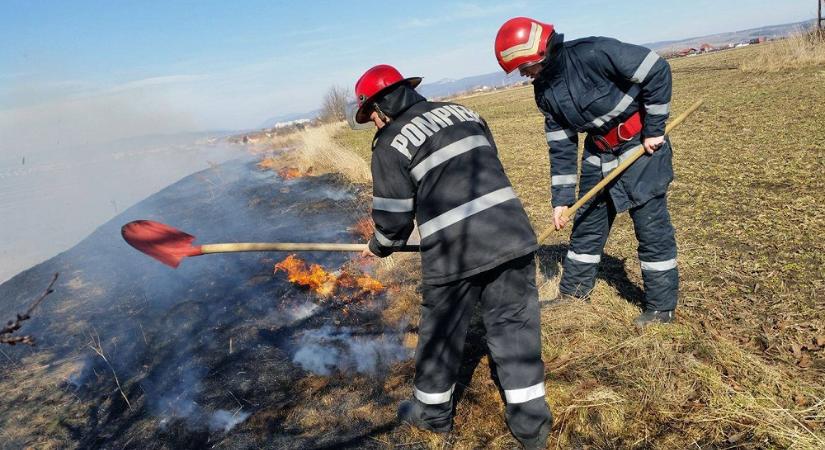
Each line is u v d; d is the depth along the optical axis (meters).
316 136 12.02
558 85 2.96
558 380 2.73
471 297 2.34
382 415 2.74
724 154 7.25
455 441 2.51
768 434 2.22
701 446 2.25
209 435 2.76
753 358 2.69
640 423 2.42
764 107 10.36
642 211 3.05
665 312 3.14
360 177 9.06
